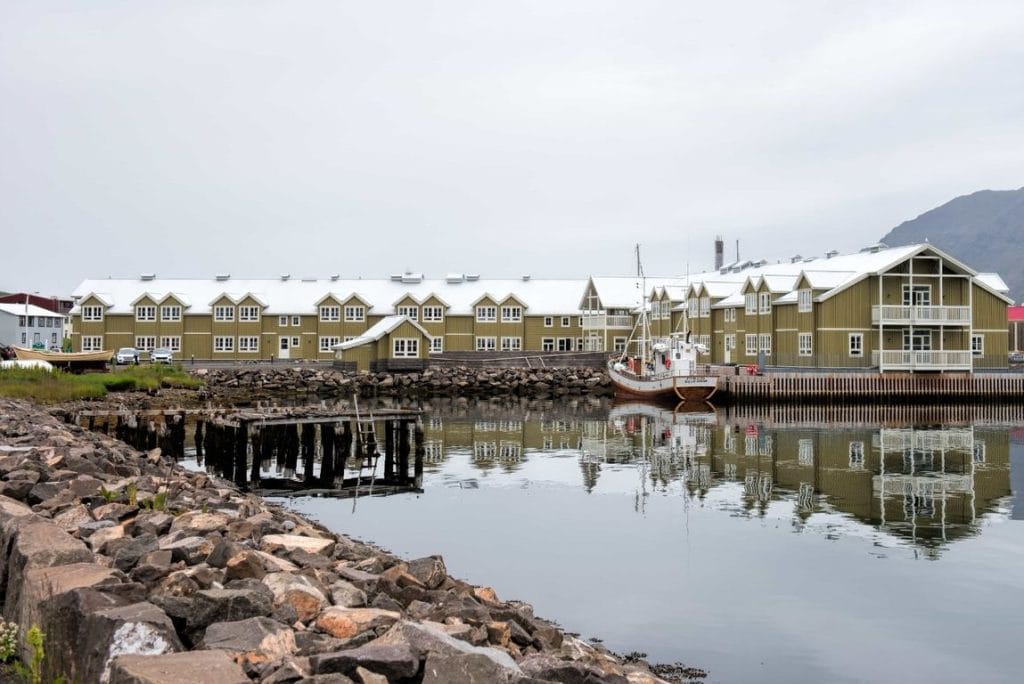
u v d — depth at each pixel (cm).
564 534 2206
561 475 3219
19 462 1675
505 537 2162
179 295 9775
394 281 10438
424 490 2889
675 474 3241
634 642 1436
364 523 2325
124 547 1041
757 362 7519
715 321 8344
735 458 3675
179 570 943
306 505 2600
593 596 1675
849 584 1780
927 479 3139
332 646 784
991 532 2272
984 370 6819
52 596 763
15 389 4441
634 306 9656
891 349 6719
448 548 2036
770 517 2448
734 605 1634
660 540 2145
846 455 3756
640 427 4981
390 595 1078
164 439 3581
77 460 1786
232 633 764
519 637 1034
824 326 6650
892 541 2156
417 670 725
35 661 697
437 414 5866
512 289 10325
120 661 649
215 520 1289
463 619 981
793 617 1573
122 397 5122
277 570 1016
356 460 3669
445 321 9912
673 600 1658
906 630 1512
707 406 6438
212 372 7975
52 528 958
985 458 3675
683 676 1297
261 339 9756
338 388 7862
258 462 2972
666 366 7062
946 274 6738
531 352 9556
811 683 1285
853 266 7162
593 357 9194
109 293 9988
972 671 1341
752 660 1367
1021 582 1808
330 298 9800
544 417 5647
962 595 1716
